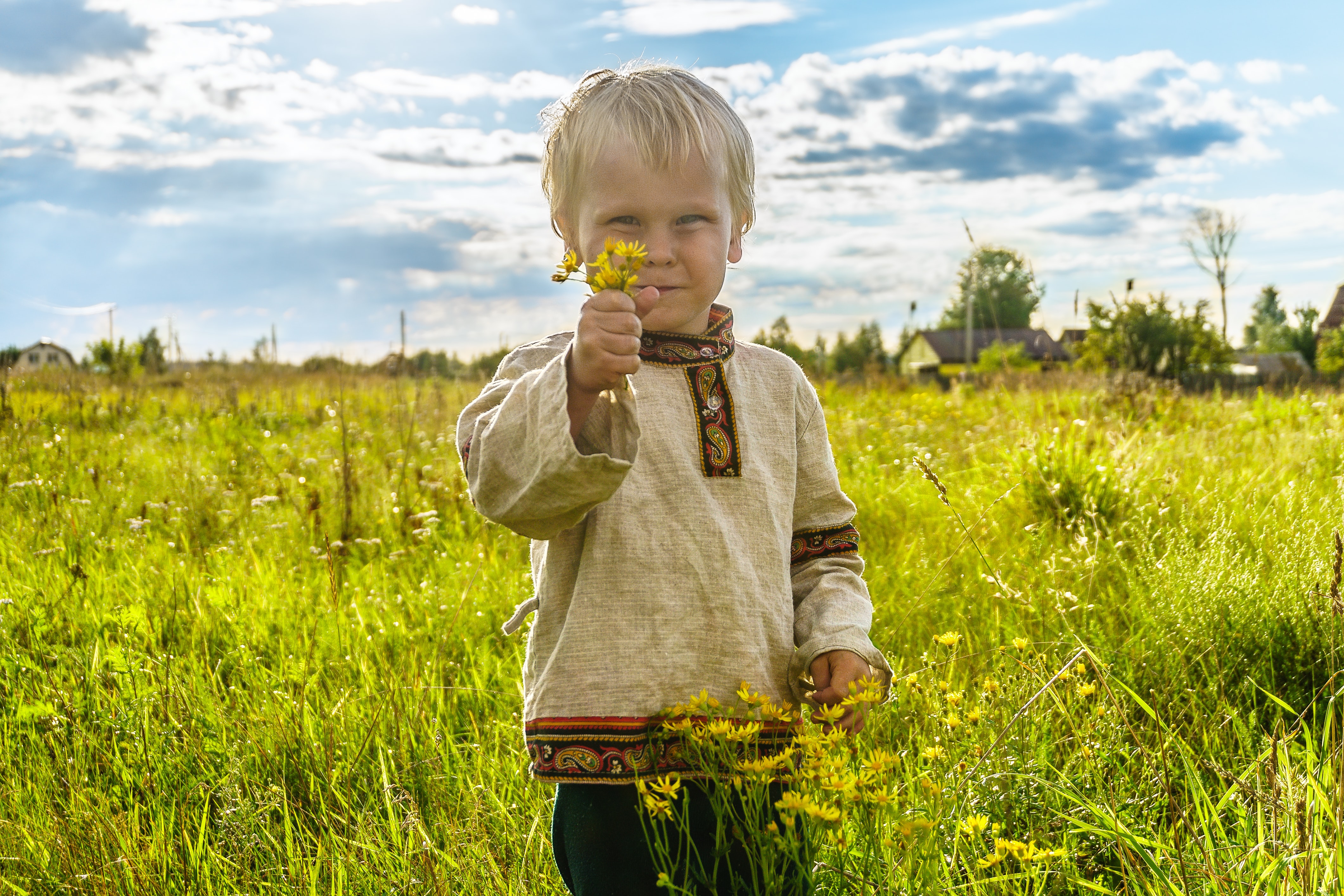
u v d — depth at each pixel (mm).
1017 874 1660
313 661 3070
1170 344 24984
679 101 1466
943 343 57562
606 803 1448
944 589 3539
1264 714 2543
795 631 1597
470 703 2889
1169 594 3029
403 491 5410
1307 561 3068
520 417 1285
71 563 4133
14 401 9102
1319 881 1573
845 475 6109
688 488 1475
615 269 1297
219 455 7195
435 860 1979
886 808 1429
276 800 2219
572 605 1452
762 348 1715
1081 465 4680
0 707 2848
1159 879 1659
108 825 2107
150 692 2766
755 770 1357
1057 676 1963
